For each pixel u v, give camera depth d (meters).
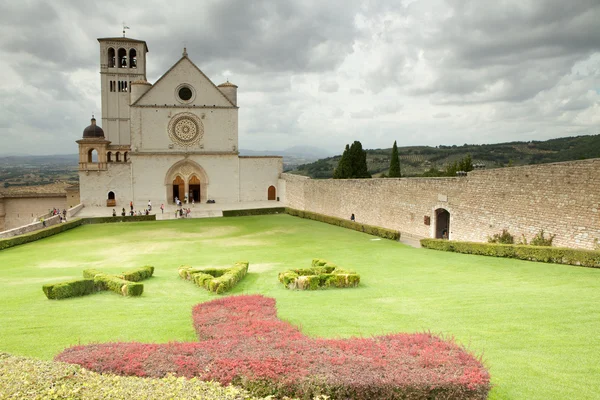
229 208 56.94
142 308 13.67
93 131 64.88
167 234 38.19
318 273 18.83
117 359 7.99
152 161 61.22
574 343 9.80
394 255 24.58
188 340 10.46
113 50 73.94
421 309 12.87
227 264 23.59
